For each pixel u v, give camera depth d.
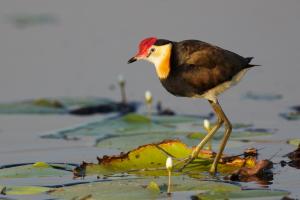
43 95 19.03
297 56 21.39
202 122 15.66
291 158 12.57
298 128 14.91
